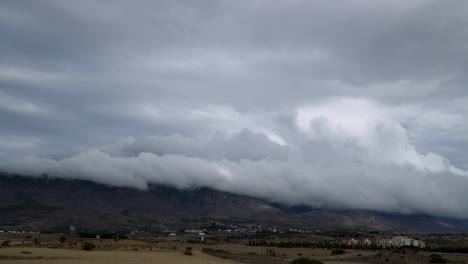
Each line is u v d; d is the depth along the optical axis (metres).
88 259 108.06
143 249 168.88
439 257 164.75
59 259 104.25
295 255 191.12
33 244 170.75
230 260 142.38
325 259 171.38
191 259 129.62
